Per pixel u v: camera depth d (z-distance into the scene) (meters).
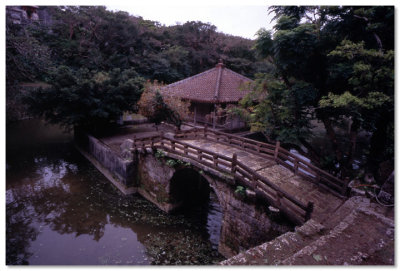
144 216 12.57
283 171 10.42
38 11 41.12
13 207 12.81
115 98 19.97
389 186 6.92
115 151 16.89
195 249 10.27
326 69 9.80
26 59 16.06
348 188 8.62
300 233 5.70
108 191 14.90
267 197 7.79
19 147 21.47
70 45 30.73
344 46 8.29
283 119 11.30
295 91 9.98
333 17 9.67
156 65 33.38
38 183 15.47
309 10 10.02
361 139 17.14
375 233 5.32
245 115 13.39
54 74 18.67
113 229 11.47
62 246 10.16
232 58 37.75
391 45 9.45
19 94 17.95
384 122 10.48
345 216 6.50
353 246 4.87
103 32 34.03
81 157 20.36
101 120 21.45
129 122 25.56
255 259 4.69
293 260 4.41
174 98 17.62
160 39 40.44
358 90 9.38
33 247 10.03
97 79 20.08
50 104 19.09
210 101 18.27
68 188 15.03
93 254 9.73
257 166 10.70
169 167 12.23
